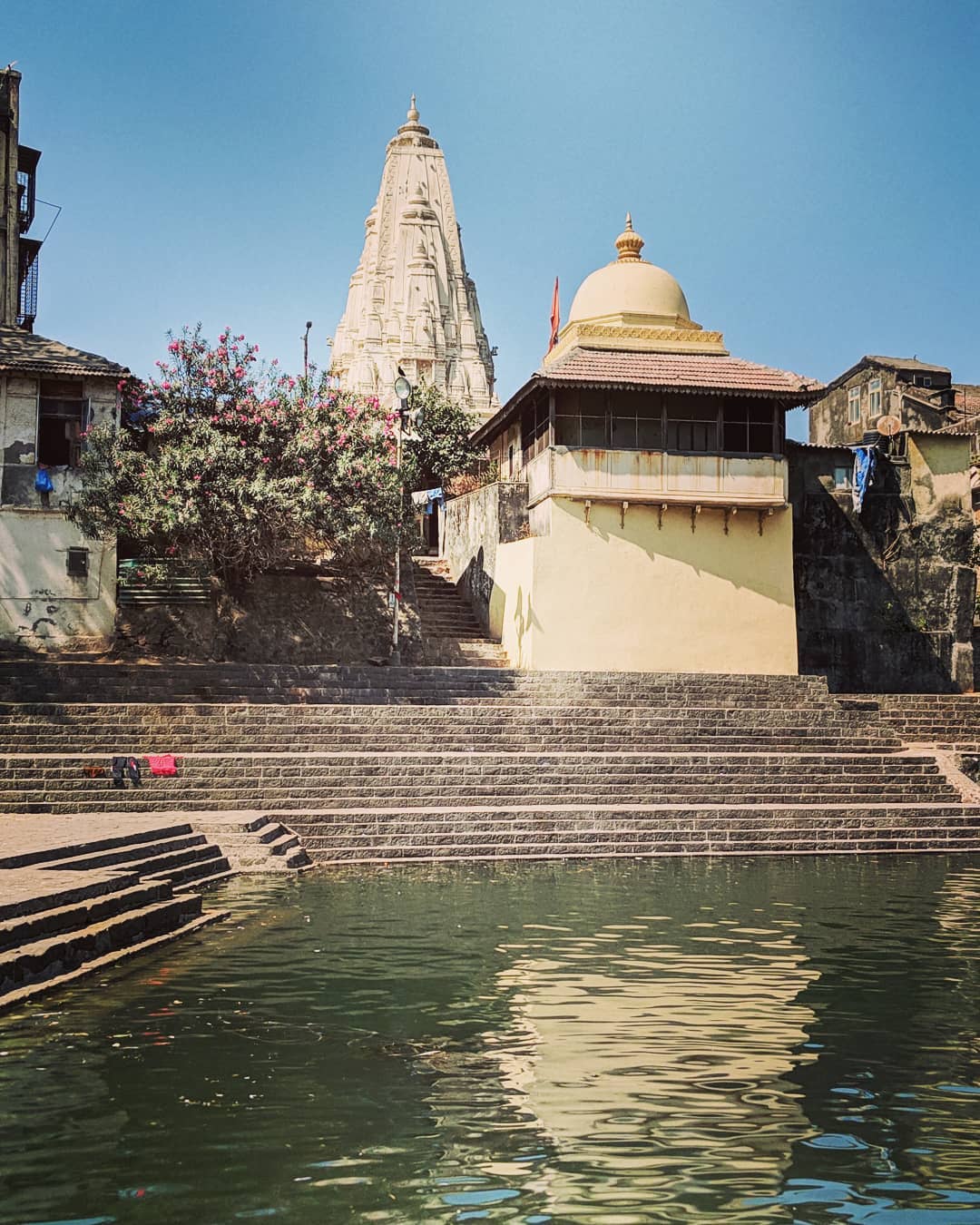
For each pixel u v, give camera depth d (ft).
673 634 82.17
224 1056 25.77
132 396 80.84
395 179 151.74
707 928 39.73
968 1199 19.30
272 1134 21.52
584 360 84.28
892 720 76.48
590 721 67.26
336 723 63.57
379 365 140.56
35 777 54.44
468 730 65.21
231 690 67.97
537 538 80.23
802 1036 27.71
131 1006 29.50
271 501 73.87
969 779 66.69
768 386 82.33
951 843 60.29
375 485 77.87
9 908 30.78
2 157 112.37
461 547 98.02
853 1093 23.99
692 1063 25.79
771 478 83.25
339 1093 23.65
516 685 72.23
